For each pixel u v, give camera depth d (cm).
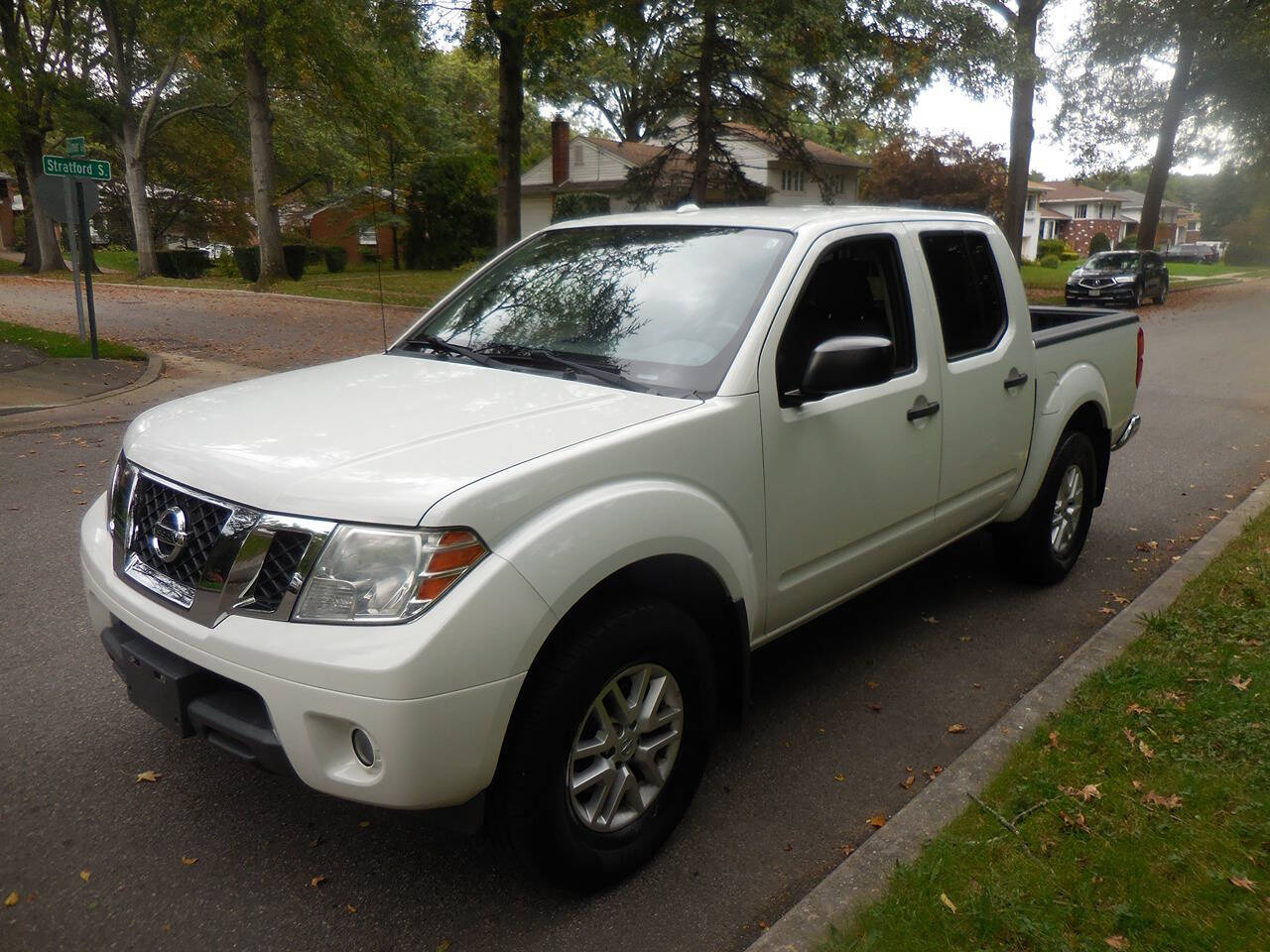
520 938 271
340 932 272
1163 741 341
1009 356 452
